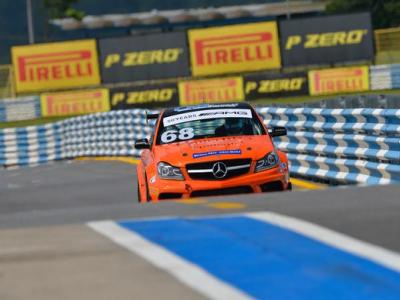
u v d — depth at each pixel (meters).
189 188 51.56
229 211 37.44
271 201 40.12
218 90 179.50
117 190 73.38
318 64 189.50
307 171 68.38
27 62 191.88
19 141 123.94
